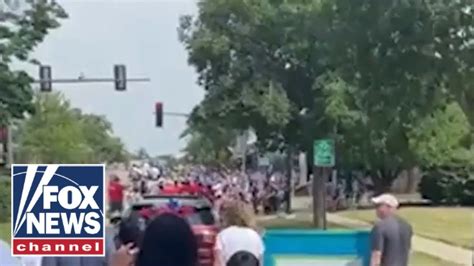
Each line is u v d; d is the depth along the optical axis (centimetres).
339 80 2875
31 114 4138
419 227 3662
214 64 3484
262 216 4288
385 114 1898
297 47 3198
